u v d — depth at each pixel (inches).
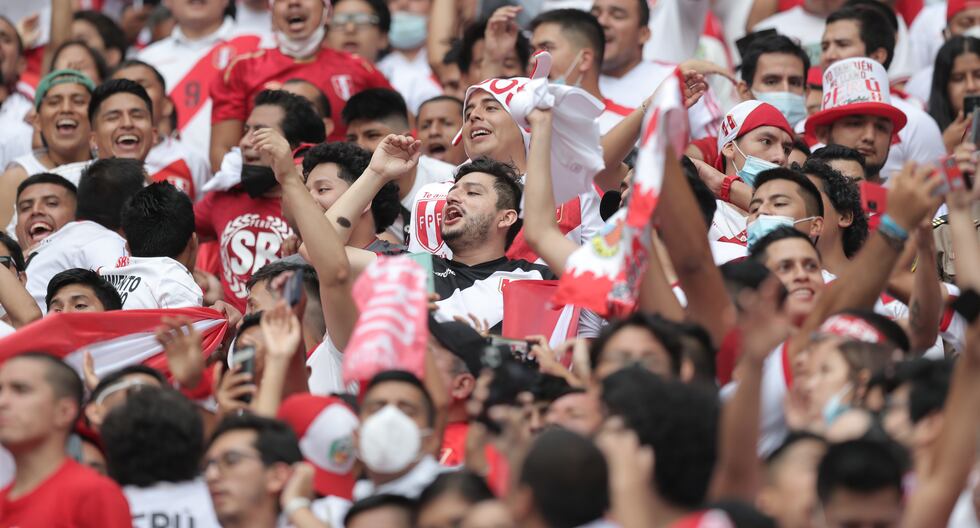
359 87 1365.7
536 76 896.9
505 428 672.4
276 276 977.5
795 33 1504.7
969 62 1336.1
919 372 671.8
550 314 912.9
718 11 1593.3
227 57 1498.5
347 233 933.2
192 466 747.4
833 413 701.3
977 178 757.9
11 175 1282.0
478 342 812.0
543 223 803.4
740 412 631.2
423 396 710.5
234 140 1342.3
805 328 777.6
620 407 591.5
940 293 829.8
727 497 620.4
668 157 720.3
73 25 1539.1
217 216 1206.9
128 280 1056.2
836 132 1187.3
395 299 716.7
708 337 703.7
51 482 740.0
